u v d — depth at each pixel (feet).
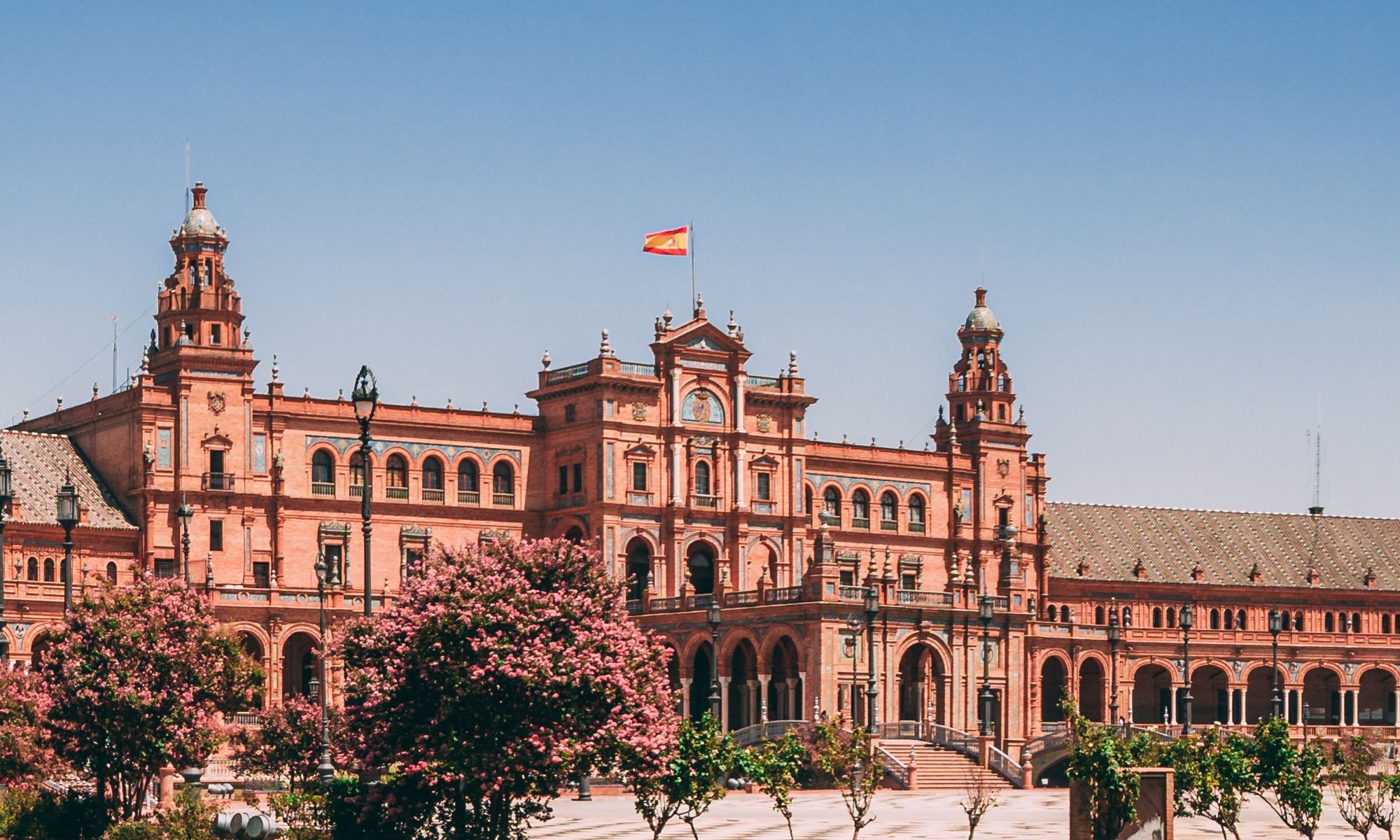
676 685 473.67
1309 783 219.82
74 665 253.85
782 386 524.52
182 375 457.27
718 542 508.53
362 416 234.99
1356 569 624.59
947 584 501.15
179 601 261.44
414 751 211.61
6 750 250.57
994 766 424.46
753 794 380.37
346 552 476.54
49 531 440.86
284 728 317.42
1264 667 577.43
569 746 211.41
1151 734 221.66
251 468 465.47
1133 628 560.61
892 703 453.99
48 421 491.72
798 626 447.01
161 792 281.95
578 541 496.23
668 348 501.97
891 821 309.63
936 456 558.15
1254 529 625.82
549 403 507.71
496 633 213.25
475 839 215.31
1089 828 205.57
